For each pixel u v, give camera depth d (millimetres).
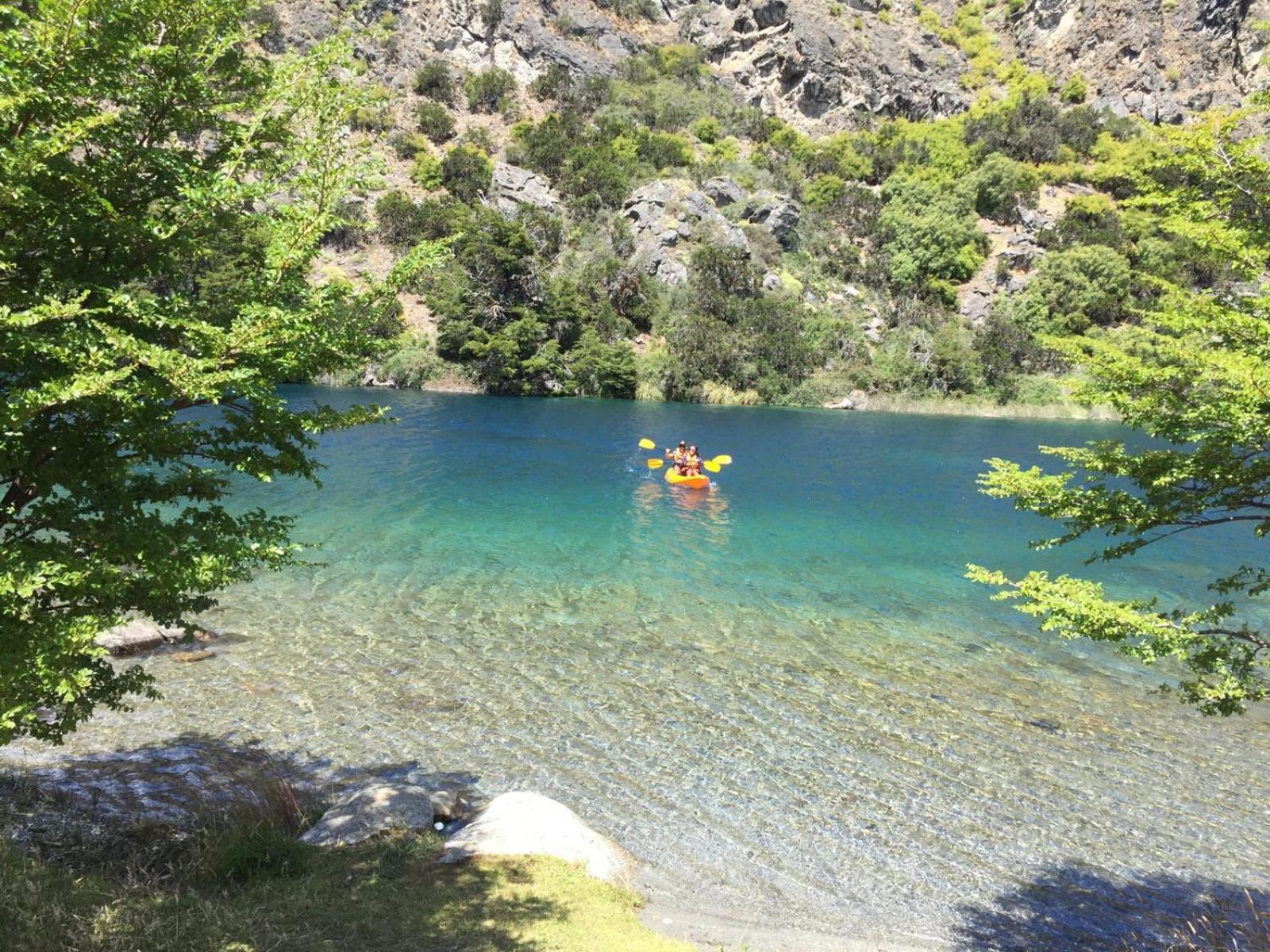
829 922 6949
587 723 10391
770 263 74750
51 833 6938
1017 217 85188
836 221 84312
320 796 8375
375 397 49719
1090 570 18688
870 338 69125
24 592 4109
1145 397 5934
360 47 87062
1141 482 6043
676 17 126375
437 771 9055
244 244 5621
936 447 40156
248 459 5504
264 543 5562
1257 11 106812
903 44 120500
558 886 6715
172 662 11602
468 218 61406
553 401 54906
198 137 5699
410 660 12086
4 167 3969
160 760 8750
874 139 101125
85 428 4980
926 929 6922
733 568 17812
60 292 4473
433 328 61469
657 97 100000
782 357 62812
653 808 8594
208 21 4961
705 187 79562
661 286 68312
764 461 34250
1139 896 7445
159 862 6656
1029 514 24453
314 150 5109
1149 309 6258
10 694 4449
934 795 9031
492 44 101500
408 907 6156
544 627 13711
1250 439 5328
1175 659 13195
